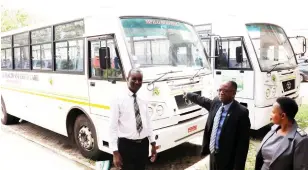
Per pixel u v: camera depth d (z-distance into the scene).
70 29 5.89
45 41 6.73
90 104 5.43
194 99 4.21
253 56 6.57
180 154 6.08
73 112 6.12
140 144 3.67
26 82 7.64
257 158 2.97
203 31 7.73
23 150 6.41
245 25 6.77
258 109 6.53
